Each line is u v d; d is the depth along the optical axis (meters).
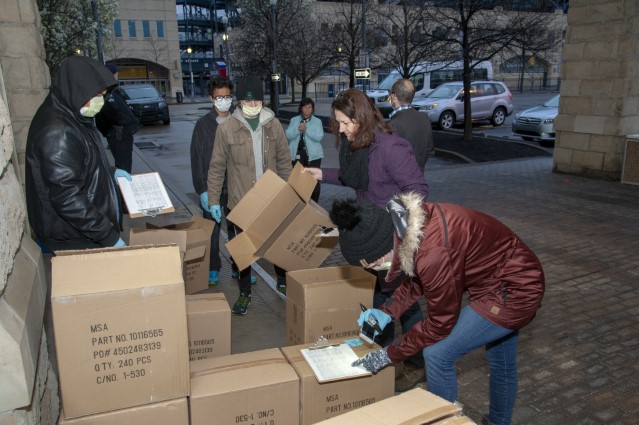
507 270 2.14
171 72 50.78
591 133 9.17
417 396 1.66
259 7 24.83
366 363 2.25
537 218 6.79
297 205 3.08
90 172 2.62
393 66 16.28
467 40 13.18
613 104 8.72
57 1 15.05
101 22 21.34
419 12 14.32
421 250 1.97
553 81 46.56
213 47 60.16
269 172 2.95
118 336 1.90
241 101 3.73
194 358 2.77
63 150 2.45
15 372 1.52
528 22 12.70
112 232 2.60
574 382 3.11
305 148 6.28
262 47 25.64
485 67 22.11
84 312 1.84
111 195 2.76
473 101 18.48
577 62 9.14
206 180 4.32
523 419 2.76
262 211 2.88
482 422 2.71
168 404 2.01
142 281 1.91
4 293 1.69
